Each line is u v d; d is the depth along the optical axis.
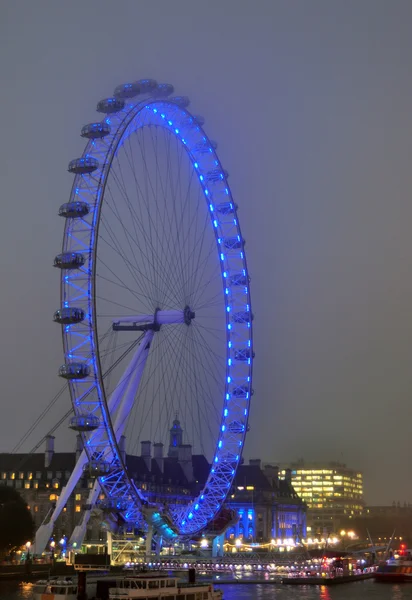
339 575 193.62
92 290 149.62
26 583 165.62
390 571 194.88
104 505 155.62
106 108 164.25
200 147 188.00
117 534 181.25
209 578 187.12
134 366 175.62
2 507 197.38
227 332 187.12
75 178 156.00
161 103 176.00
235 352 186.38
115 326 177.75
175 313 176.88
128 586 118.12
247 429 184.25
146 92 173.88
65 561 183.25
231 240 188.25
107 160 155.75
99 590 119.88
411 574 192.00
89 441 152.88
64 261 148.75
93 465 150.38
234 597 154.25
